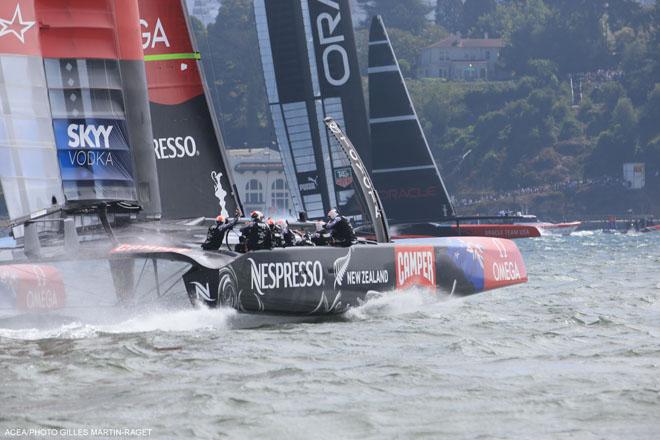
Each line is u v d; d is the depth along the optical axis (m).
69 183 55.12
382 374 38.94
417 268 60.22
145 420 32.62
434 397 35.34
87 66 56.00
